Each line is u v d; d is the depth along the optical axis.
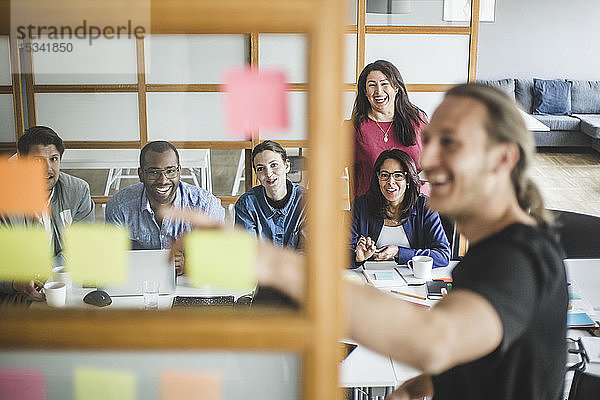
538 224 0.98
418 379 1.32
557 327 0.98
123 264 0.49
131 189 1.18
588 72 8.54
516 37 8.47
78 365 0.47
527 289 0.87
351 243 2.65
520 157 0.96
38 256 0.47
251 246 0.47
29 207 0.46
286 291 0.45
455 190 0.95
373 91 3.33
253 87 0.44
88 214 1.15
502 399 0.99
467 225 0.99
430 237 2.65
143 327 0.42
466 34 3.71
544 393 1.01
